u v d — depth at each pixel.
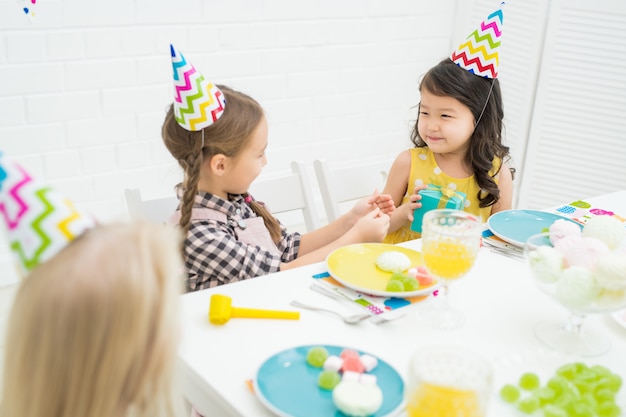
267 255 1.51
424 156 1.98
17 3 2.37
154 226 0.78
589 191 2.96
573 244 1.19
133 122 2.72
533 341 1.17
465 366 0.87
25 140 2.54
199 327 1.17
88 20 2.51
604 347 1.16
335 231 1.74
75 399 0.71
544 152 3.00
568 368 1.04
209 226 1.49
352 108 3.21
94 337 0.70
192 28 2.72
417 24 3.24
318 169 1.88
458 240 1.16
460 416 0.82
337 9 3.01
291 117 3.07
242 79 2.90
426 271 1.35
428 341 1.16
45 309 0.69
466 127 1.85
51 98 2.53
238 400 1.00
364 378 1.01
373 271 1.38
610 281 1.09
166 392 0.78
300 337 1.16
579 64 2.82
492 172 1.95
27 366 0.71
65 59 2.51
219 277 1.49
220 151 1.47
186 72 1.38
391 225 1.85
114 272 0.70
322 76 3.08
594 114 2.85
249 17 2.82
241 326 1.18
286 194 1.81
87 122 2.63
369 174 1.95
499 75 3.11
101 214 2.76
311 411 0.97
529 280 1.38
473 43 1.80
